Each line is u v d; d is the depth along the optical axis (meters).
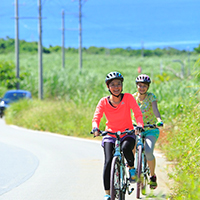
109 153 17.64
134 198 20.08
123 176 18.17
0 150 37.53
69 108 59.78
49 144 41.59
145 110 21.22
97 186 23.00
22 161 31.73
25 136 48.62
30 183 24.09
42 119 57.16
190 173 19.98
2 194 21.56
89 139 46.41
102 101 18.23
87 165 29.77
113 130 18.33
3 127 59.69
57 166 29.48
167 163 28.42
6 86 112.31
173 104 46.25
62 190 22.16
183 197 16.98
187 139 25.88
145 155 21.05
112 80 17.70
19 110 67.06
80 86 102.75
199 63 23.52
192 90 54.91
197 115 26.05
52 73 110.25
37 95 109.00
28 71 124.38
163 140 36.53
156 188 21.45
